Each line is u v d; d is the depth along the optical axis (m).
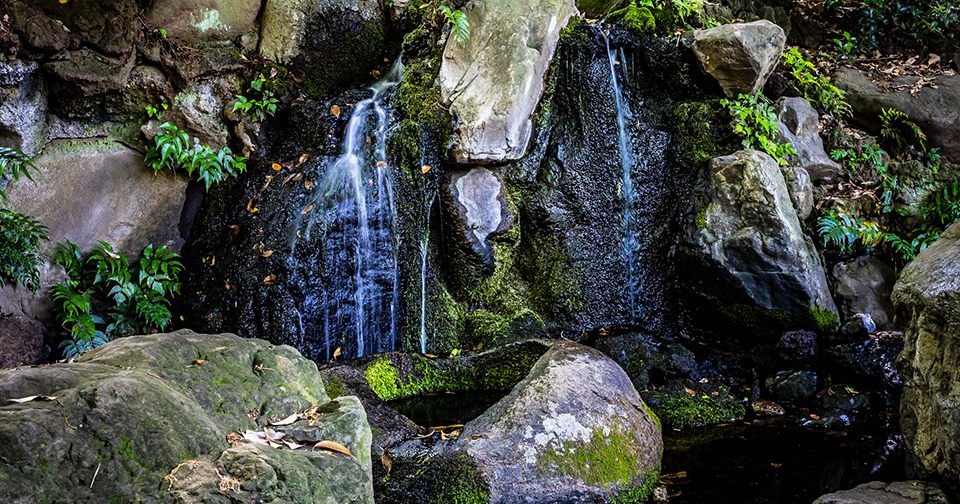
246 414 2.65
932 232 6.45
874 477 4.03
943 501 3.33
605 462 3.77
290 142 6.14
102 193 5.63
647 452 4.01
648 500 3.80
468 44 5.98
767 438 4.70
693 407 5.11
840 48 7.63
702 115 6.34
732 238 5.68
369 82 6.71
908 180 6.70
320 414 2.79
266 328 5.43
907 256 6.26
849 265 6.19
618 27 6.44
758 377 5.64
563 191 6.20
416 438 3.94
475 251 5.95
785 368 5.58
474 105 5.83
